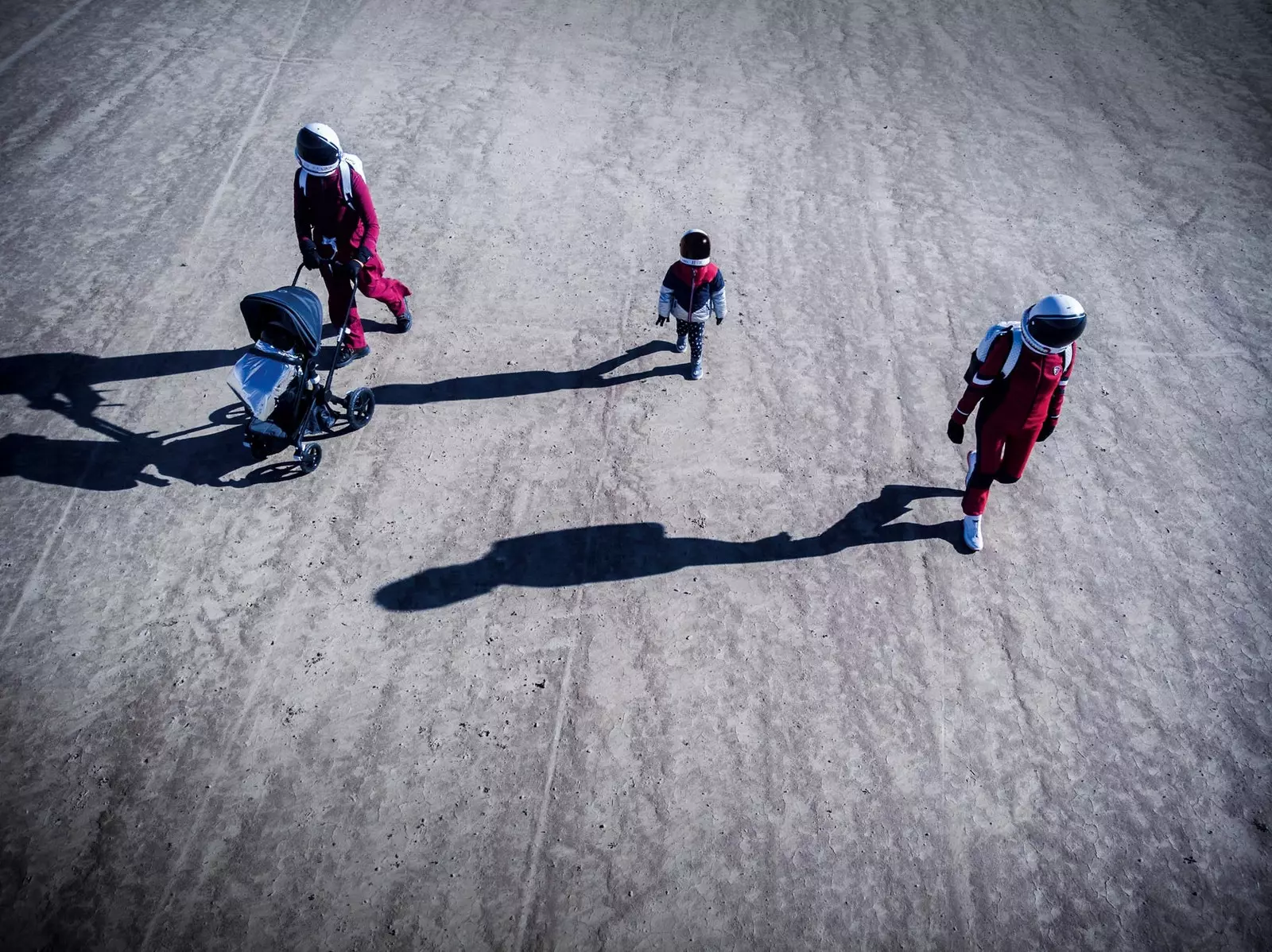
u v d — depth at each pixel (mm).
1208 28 12406
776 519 6496
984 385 5500
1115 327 8086
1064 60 11734
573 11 12250
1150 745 5355
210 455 6754
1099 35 12250
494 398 7273
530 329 7898
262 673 5531
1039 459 6969
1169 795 5145
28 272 8109
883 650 5770
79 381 7191
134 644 5641
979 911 4703
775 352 7777
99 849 4785
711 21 12227
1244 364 7766
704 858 4844
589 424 7105
